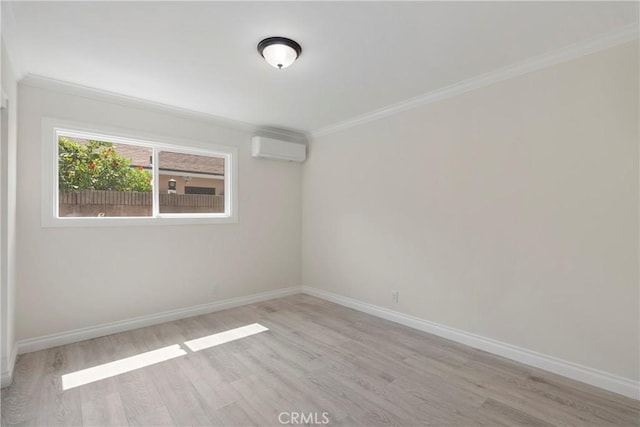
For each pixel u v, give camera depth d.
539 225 2.52
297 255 4.87
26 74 2.68
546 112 2.48
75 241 3.00
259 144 4.20
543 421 1.88
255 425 1.85
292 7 1.87
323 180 4.55
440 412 1.97
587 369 2.29
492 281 2.79
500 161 2.74
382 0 1.80
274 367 2.52
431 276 3.25
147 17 1.96
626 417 1.92
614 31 2.12
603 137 2.23
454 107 3.06
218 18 1.97
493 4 1.84
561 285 2.41
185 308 3.71
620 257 2.16
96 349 2.82
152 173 3.56
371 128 3.87
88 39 2.21
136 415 1.92
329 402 2.07
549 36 2.19
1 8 1.83
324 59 2.51
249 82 2.93
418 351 2.82
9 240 2.29
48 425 1.83
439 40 2.24
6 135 2.25
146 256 3.43
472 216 2.93
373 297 3.84
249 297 4.30
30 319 2.76
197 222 3.81
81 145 3.17
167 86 3.01
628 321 2.13
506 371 2.46
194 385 2.25
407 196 3.48
